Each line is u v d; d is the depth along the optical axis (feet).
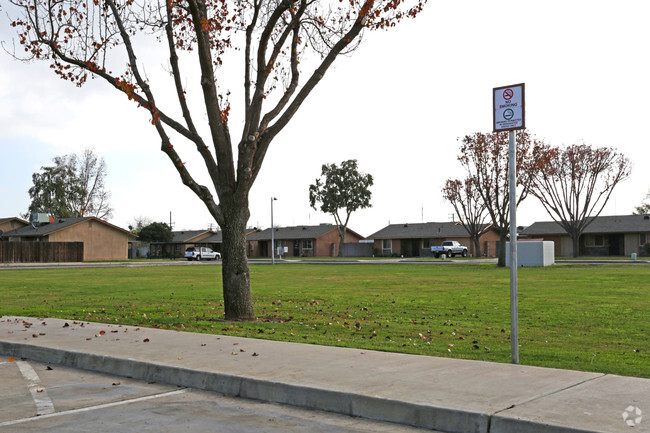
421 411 19.42
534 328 40.47
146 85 43.09
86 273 124.57
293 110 44.70
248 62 46.11
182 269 145.07
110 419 20.15
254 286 81.76
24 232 222.89
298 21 46.39
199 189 43.39
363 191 274.36
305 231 286.25
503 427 17.92
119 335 35.40
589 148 175.22
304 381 22.98
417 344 33.76
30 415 20.68
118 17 43.11
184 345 31.63
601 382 22.43
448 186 203.51
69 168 272.31
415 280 92.53
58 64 44.29
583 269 113.91
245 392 23.52
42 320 43.09
